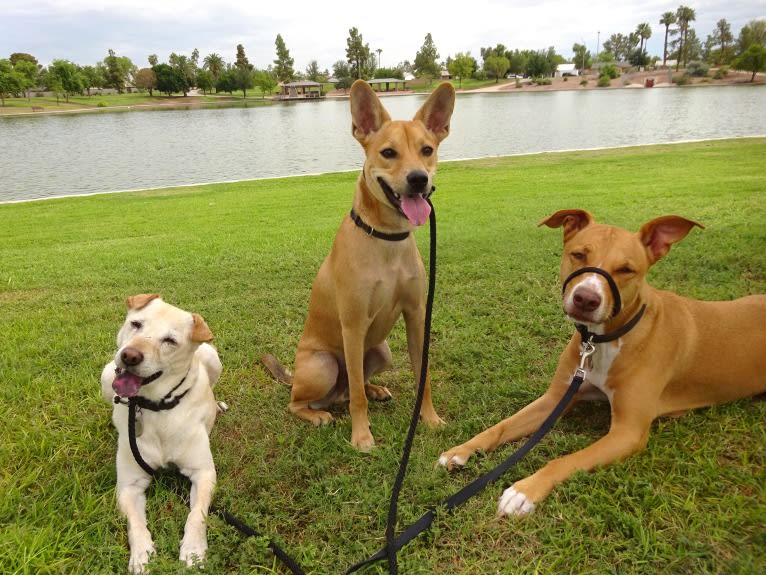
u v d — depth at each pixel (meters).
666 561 0.72
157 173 6.93
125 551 0.78
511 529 0.79
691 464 0.88
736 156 4.56
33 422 1.08
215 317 1.65
